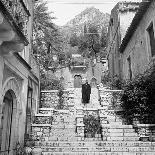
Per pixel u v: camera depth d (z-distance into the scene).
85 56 36.41
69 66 31.55
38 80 12.56
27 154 7.83
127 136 10.34
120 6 19.02
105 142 9.50
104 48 37.69
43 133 10.48
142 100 11.46
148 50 13.06
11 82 7.71
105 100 15.01
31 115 10.84
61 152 8.53
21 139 8.48
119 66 19.97
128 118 11.87
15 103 8.26
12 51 6.77
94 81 30.88
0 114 6.55
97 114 12.77
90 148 8.94
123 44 17.91
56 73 29.69
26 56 9.95
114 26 21.45
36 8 22.03
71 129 11.11
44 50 23.20
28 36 10.28
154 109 11.17
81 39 41.12
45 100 14.84
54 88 16.45
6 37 5.80
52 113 12.38
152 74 11.46
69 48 39.69
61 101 14.80
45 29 23.02
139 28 14.63
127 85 12.36
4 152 7.59
